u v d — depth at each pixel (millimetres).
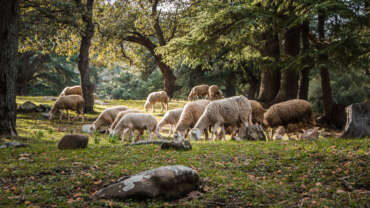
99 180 5504
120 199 4762
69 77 45812
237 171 6184
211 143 9492
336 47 14922
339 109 18234
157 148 8195
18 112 19438
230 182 5492
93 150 8062
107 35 26688
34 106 20234
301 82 20578
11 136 11031
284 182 5605
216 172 6047
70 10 18359
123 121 12031
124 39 31234
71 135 8383
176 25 30875
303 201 4660
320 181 5551
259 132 10750
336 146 7547
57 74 46375
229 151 7766
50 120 17781
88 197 4812
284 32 20656
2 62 11195
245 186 5273
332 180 5582
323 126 18016
